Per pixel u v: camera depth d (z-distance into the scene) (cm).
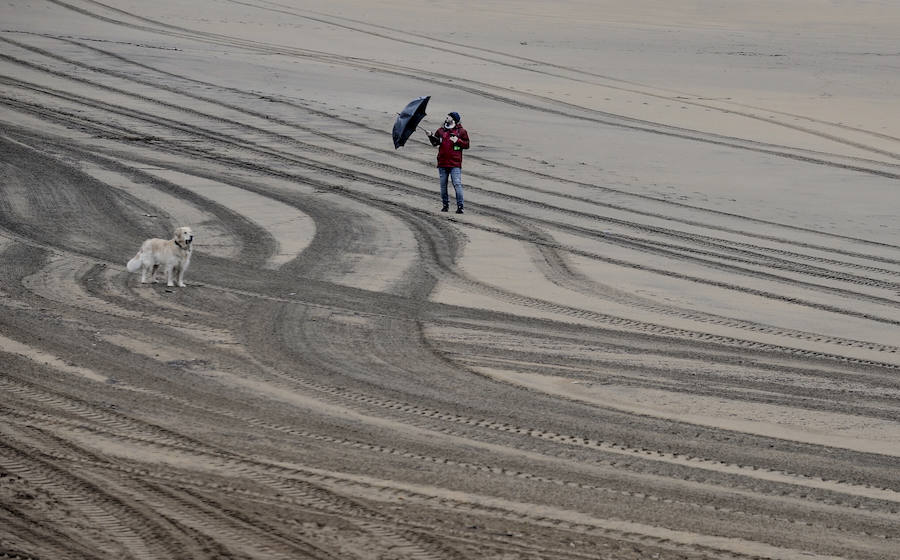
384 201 3647
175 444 1523
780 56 8038
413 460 1511
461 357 2042
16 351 1908
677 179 4281
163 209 3303
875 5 11306
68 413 1622
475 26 8862
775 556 1248
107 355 1930
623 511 1363
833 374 2058
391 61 6844
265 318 2244
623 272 2870
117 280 2488
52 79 5316
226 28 7612
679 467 1533
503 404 1781
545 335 2227
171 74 5722
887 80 7088
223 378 1842
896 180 4419
